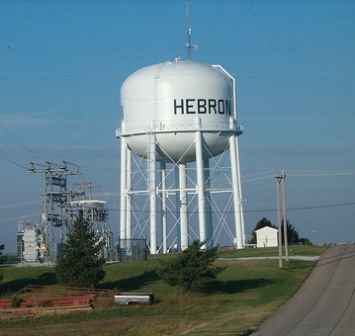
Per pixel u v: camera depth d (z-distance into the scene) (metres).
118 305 48.91
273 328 35.50
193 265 51.25
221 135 65.88
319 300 46.47
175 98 64.50
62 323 43.38
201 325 37.91
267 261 64.75
